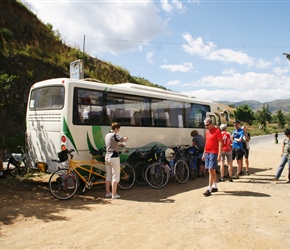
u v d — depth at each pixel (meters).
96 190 8.64
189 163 10.88
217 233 5.30
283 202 7.45
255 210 6.73
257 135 57.75
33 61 22.94
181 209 6.79
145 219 6.03
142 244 4.79
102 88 8.72
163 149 10.73
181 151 10.91
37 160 8.73
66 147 7.76
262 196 8.05
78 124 8.00
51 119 8.21
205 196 8.06
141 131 9.88
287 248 4.73
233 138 11.02
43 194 7.94
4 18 25.27
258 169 13.38
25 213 6.24
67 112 7.82
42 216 6.08
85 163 8.04
